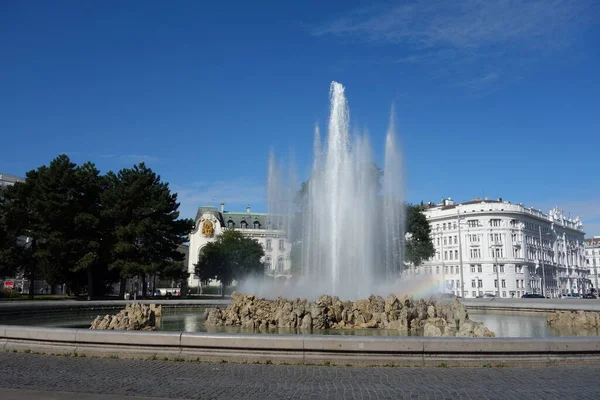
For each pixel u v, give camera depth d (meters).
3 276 58.50
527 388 8.72
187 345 11.18
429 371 10.11
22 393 7.98
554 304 28.48
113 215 55.31
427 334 16.91
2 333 12.45
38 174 56.34
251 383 9.02
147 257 56.38
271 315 20.47
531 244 116.94
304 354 10.82
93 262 52.84
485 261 110.50
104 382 9.00
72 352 11.73
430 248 69.50
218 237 103.00
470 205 113.75
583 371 10.14
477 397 8.12
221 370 10.12
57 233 51.53
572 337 11.10
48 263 53.47
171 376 9.53
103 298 56.06
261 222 130.62
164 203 57.50
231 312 21.42
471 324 17.17
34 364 10.61
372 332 18.19
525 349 10.72
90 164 59.03
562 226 134.62
